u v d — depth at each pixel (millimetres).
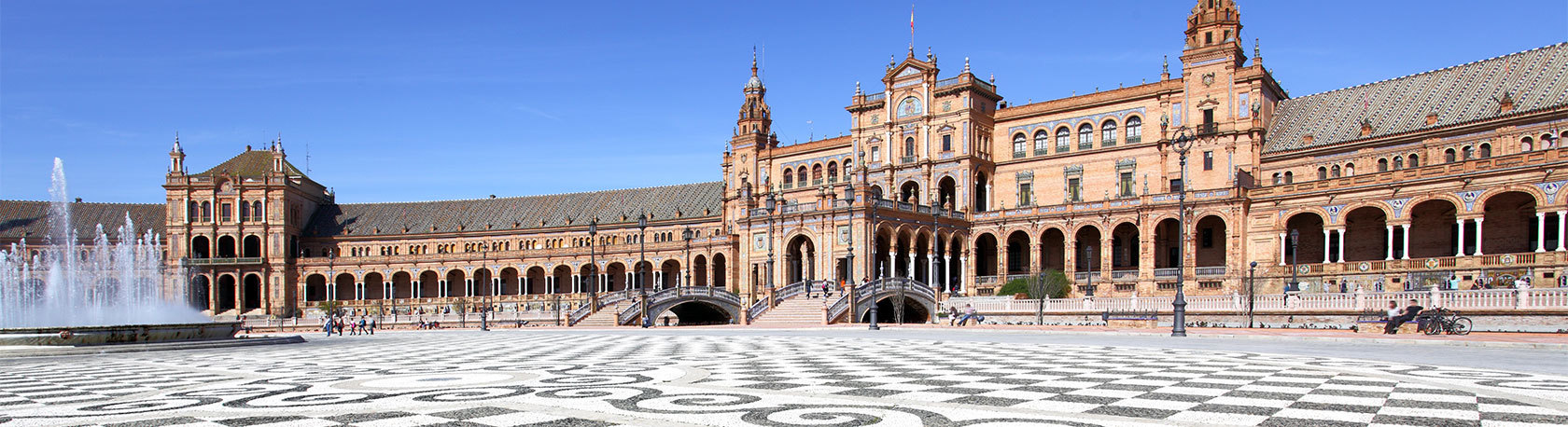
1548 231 64688
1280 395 13648
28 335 34938
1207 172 85562
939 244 93000
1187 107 87125
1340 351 26484
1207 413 11750
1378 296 50656
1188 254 81188
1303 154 80938
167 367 24156
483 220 146250
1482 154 70562
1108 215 86000
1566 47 72500
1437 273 63625
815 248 89812
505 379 17891
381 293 145750
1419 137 74000
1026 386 15297
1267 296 55781
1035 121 96875
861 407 12438
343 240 147875
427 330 77625
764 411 12117
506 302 130500
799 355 25734
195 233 139375
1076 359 23016
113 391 16500
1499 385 14953
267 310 138625
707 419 11500
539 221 141875
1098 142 92688
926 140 98625
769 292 75812
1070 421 11062
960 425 10797
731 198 119938
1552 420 11117
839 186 89375
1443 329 37875
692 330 59250
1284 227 75750
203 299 138500
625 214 136875
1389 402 12797
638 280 131875
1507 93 70625
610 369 20297
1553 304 43531
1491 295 46000
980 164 96875
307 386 16672
